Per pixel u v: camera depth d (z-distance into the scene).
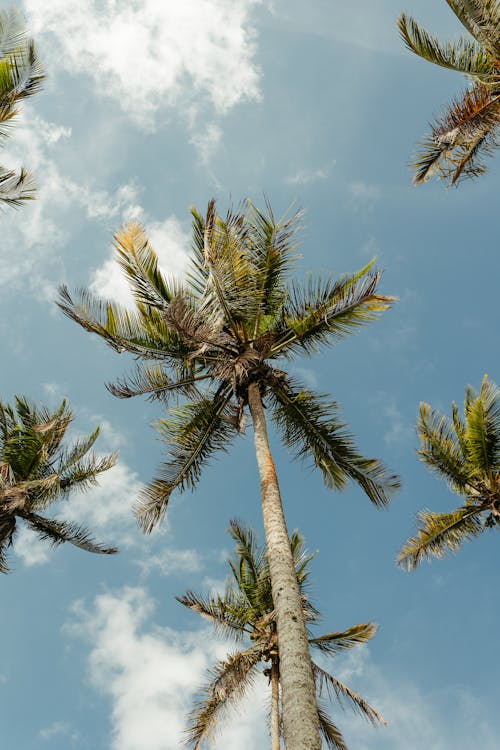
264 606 19.34
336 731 17.70
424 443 19.53
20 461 19.41
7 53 14.42
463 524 19.23
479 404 18.78
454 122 14.91
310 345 14.59
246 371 13.67
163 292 14.20
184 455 14.77
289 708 8.59
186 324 12.48
